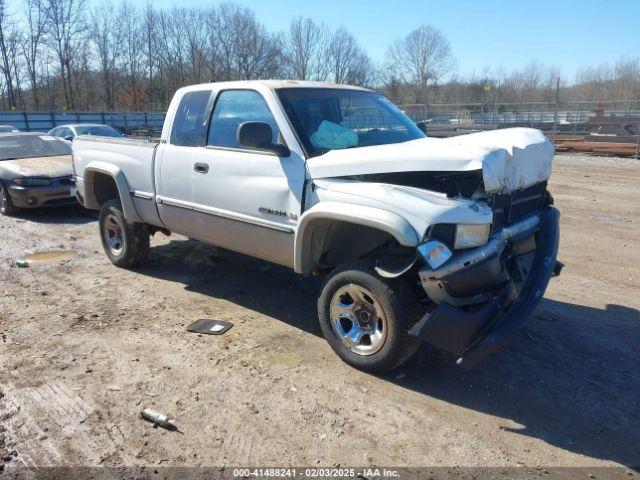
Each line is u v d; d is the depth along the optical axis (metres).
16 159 10.45
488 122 28.16
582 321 5.00
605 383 3.93
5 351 4.32
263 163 4.46
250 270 6.41
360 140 4.64
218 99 4.98
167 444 3.21
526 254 4.20
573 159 19.16
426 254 3.46
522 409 3.61
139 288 5.82
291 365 4.12
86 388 3.79
